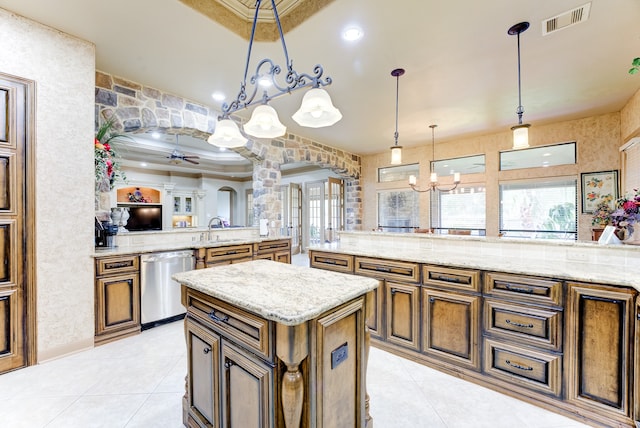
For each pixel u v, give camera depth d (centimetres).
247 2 231
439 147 600
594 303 158
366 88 338
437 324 215
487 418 166
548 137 476
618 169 418
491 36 239
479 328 197
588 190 443
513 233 521
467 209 572
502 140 525
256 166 472
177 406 175
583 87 339
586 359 161
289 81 174
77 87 238
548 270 178
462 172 578
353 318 131
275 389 107
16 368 211
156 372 212
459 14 212
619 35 237
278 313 101
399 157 335
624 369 150
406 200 665
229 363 125
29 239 216
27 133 214
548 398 172
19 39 211
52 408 172
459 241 257
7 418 163
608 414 154
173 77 308
